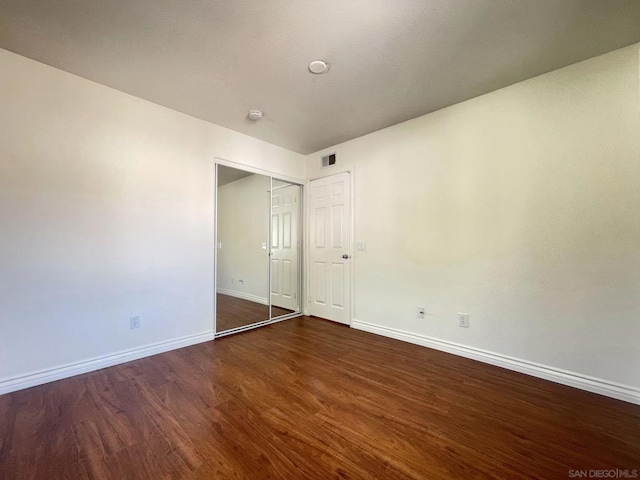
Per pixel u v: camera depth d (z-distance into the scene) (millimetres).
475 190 2502
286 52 1921
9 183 1946
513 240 2291
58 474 1246
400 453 1383
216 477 1234
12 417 1647
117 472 1259
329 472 1267
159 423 1599
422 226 2848
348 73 2152
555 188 2104
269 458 1346
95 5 1534
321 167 3898
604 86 1924
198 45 1858
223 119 2959
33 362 2020
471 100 2531
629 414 1688
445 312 2678
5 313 1928
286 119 2949
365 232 3348
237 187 3570
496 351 2371
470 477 1241
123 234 2443
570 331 2039
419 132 2879
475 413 1708
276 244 3945
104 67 2107
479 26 1677
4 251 1927
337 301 3680
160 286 2658
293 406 1772
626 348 1840
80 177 2230
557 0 1488
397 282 3039
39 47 1893
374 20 1632
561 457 1357
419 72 2137
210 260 3023
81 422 1604
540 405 1788
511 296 2301
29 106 2021
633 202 1831
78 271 2217
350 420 1637
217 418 1647
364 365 2377
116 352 2391
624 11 1562
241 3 1514
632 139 1836
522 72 2139
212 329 3027
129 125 2480
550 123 2129
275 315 3889
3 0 1489
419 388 1999
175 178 2768
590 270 1969
